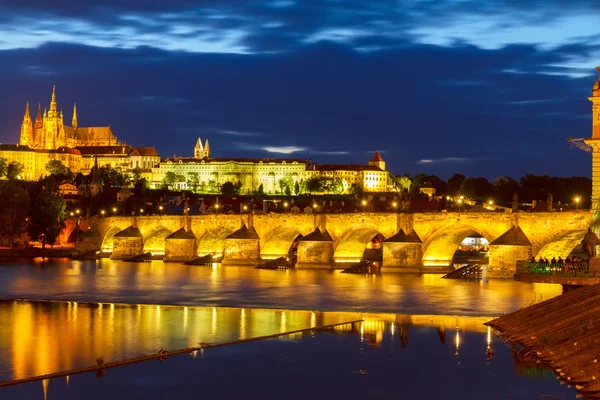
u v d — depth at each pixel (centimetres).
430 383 9912
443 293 18075
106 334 12888
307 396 9562
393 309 15638
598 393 8769
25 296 17925
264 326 13638
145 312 15325
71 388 9825
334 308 15862
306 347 11912
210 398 9488
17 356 11288
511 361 10638
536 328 11644
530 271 13350
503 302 16450
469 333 12662
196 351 11662
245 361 11088
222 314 15062
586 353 9831
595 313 10919
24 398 9431
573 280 12612
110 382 10081
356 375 10356
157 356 11312
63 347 11875
